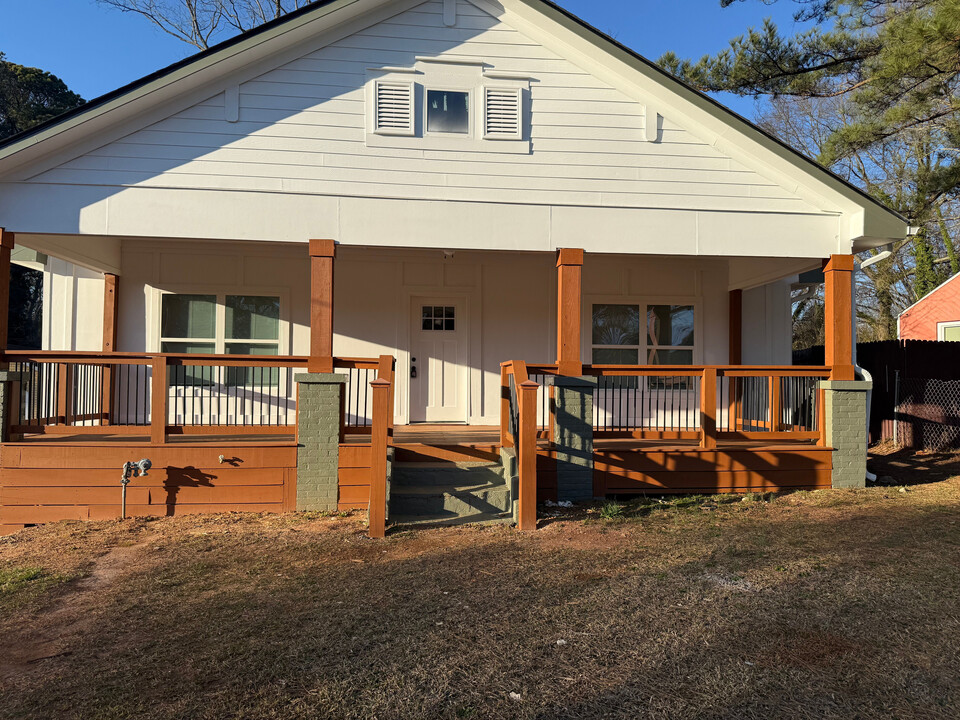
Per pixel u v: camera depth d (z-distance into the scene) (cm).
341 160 812
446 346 1095
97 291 1034
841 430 865
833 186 854
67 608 493
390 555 606
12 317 3247
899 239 869
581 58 850
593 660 394
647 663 389
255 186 795
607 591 505
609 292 1120
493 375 1095
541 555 599
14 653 418
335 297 1064
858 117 1510
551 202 841
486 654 403
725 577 533
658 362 1131
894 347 1302
